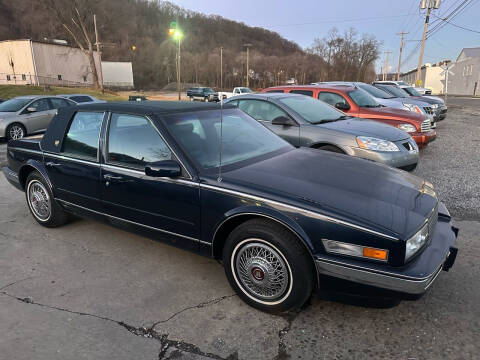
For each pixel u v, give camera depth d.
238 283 2.85
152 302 2.92
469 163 7.28
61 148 3.91
